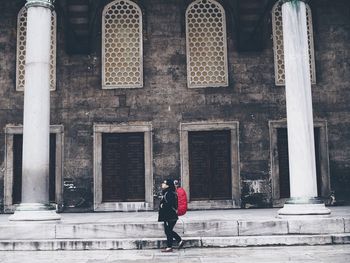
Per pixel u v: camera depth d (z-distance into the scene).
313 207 9.70
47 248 8.91
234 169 15.34
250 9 15.70
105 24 15.98
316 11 16.06
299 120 10.18
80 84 15.75
